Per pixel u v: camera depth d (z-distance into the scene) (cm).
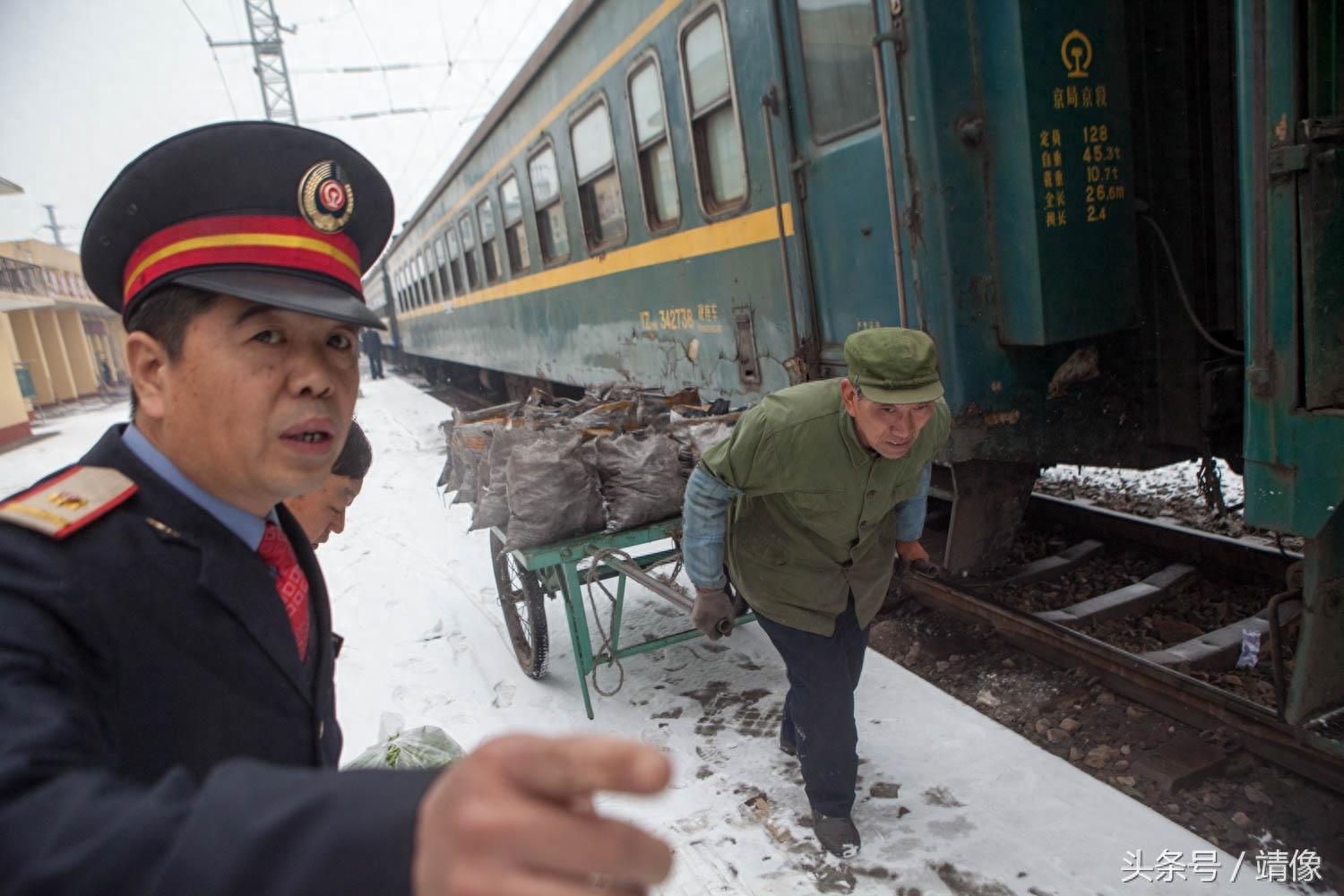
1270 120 200
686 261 536
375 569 566
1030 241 311
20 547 70
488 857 34
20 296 2577
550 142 741
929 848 243
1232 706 263
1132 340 357
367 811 40
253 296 82
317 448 90
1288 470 207
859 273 371
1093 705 304
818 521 229
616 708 344
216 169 83
